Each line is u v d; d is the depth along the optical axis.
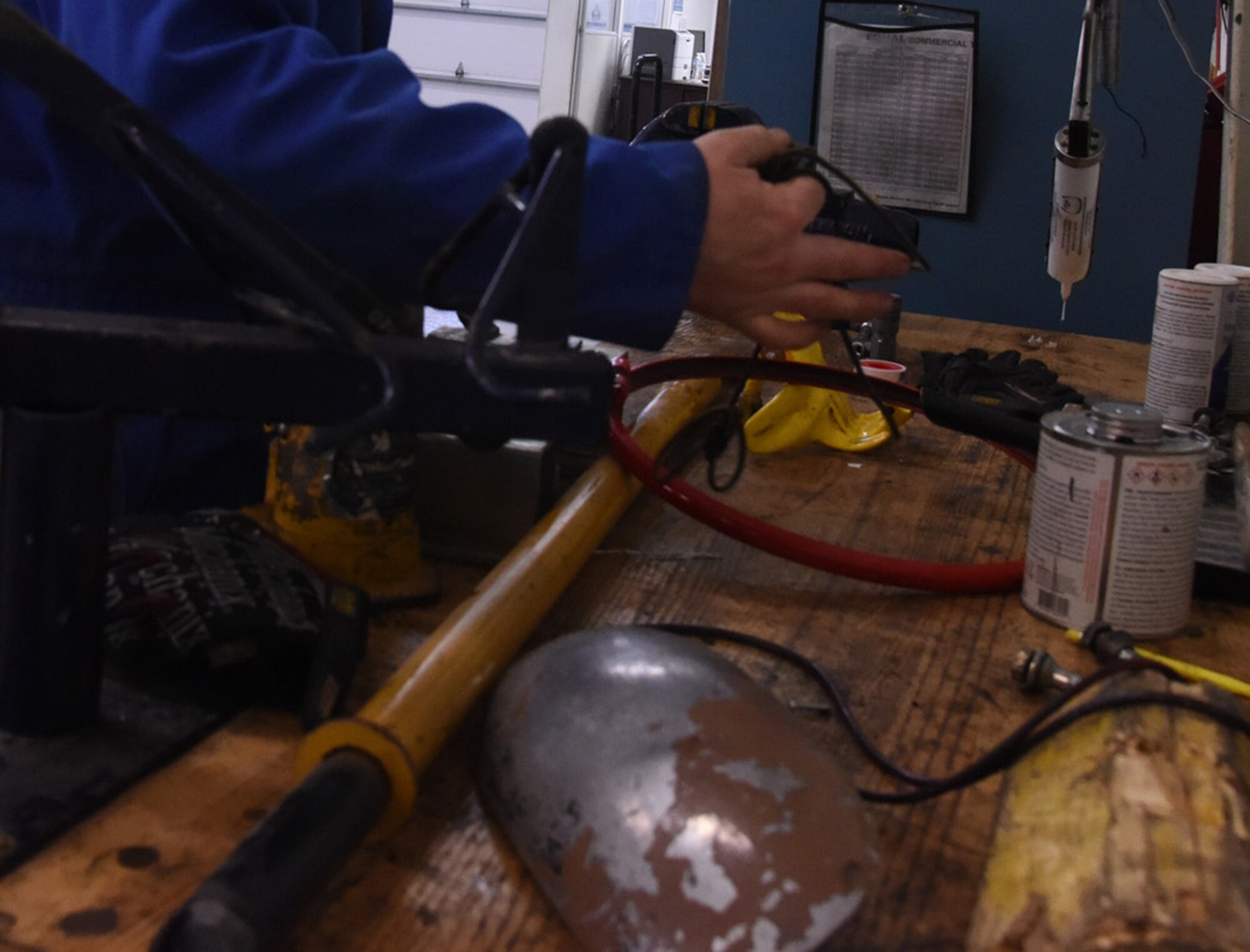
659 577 0.76
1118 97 1.81
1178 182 1.82
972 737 0.58
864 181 1.94
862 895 0.40
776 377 0.97
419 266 0.54
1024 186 1.89
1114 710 0.49
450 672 0.51
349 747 0.45
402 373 0.43
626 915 0.39
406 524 0.69
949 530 0.88
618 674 0.47
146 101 0.52
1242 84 1.41
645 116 4.73
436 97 5.15
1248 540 0.76
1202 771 0.45
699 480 0.96
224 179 0.44
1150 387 1.16
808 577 0.77
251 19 0.57
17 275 0.69
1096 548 0.68
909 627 0.70
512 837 0.46
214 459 0.77
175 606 0.54
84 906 0.41
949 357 1.29
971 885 0.46
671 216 0.54
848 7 1.87
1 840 0.43
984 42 1.84
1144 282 1.88
